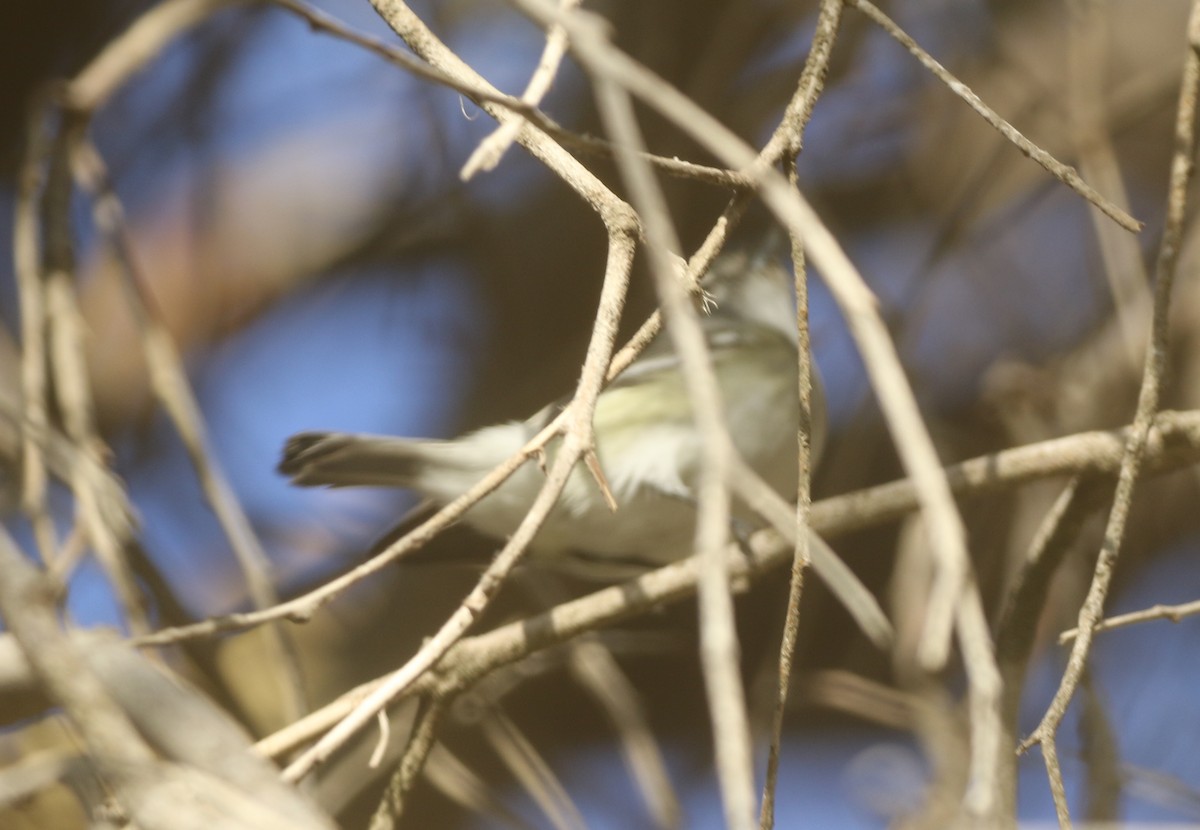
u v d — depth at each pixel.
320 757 3.73
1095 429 8.24
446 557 7.96
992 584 8.28
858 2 4.26
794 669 8.34
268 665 9.22
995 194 10.22
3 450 6.11
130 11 10.18
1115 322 8.41
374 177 11.34
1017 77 9.82
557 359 10.29
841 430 10.00
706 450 3.06
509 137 3.72
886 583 10.04
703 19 10.19
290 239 11.09
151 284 10.66
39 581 3.60
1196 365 8.34
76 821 6.47
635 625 9.77
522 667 7.33
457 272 10.77
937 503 2.91
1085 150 8.05
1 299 10.05
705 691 9.85
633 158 3.43
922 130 10.52
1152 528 9.67
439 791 9.21
